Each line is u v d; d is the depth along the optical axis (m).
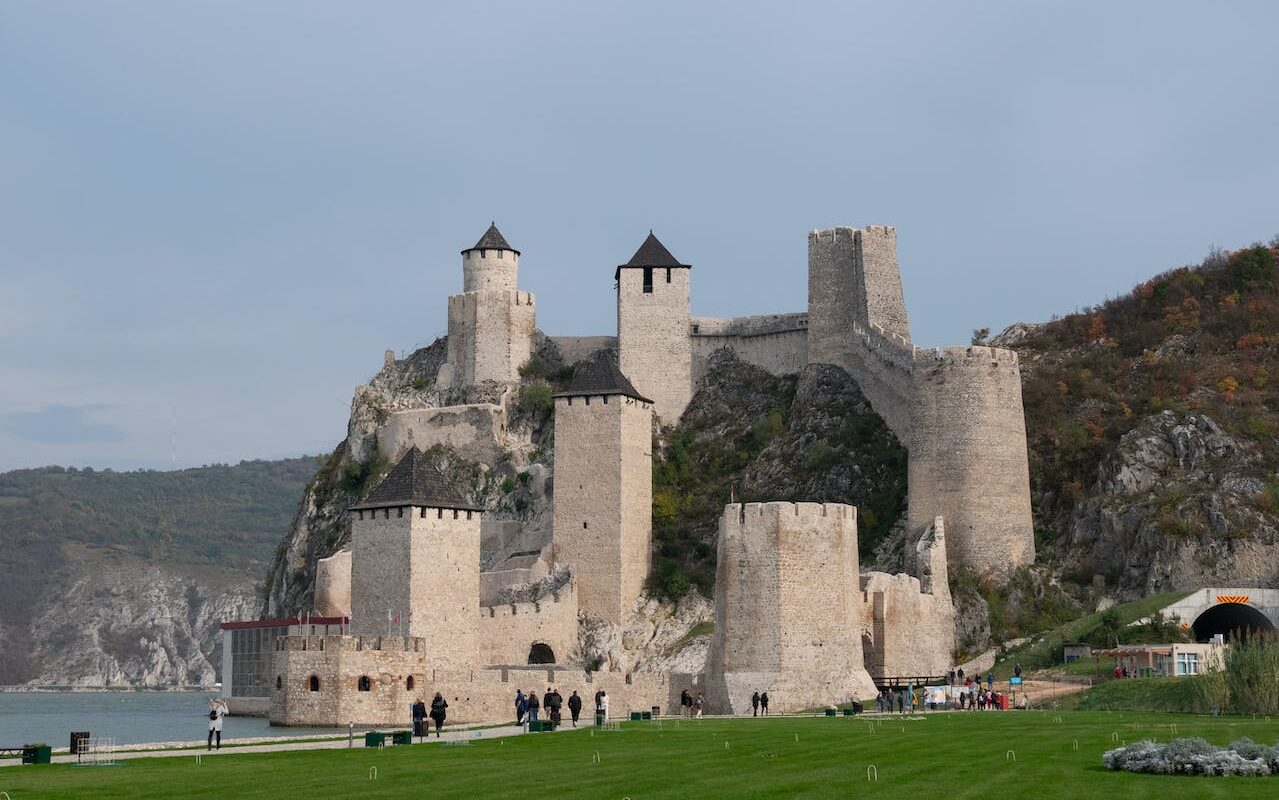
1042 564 114.56
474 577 102.00
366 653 87.94
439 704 70.31
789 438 134.75
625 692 94.31
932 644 104.75
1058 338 142.50
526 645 114.12
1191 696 76.88
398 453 150.62
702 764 49.69
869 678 91.69
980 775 44.88
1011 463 114.62
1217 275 144.00
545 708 86.12
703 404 146.25
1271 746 48.72
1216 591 100.69
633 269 148.38
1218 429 117.94
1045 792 41.03
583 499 122.06
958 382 114.81
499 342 153.38
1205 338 134.50
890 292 135.25
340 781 46.16
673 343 147.62
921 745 54.78
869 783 43.38
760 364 147.25
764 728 67.19
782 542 89.25
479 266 155.50
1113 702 80.38
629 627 119.19
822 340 138.38
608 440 122.06
